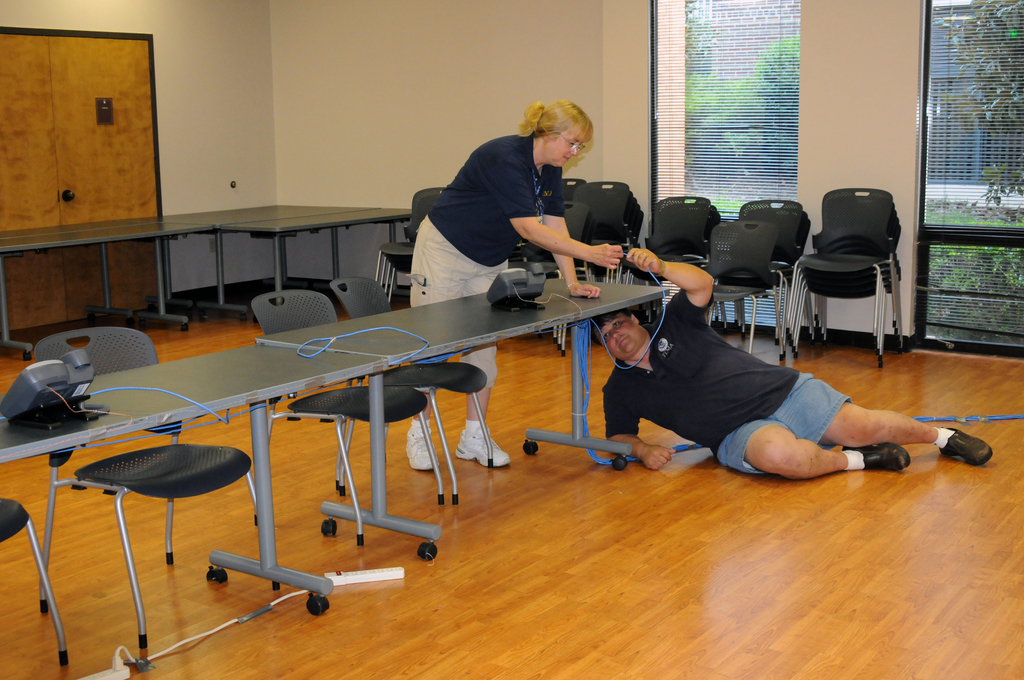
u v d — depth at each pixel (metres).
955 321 6.14
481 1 7.96
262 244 9.44
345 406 3.24
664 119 7.09
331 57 8.89
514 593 2.84
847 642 2.50
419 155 8.57
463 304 3.64
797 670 2.37
